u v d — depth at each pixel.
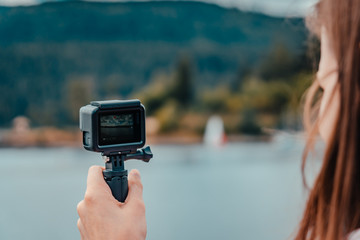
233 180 21.70
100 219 0.98
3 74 88.81
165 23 105.94
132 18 105.81
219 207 14.69
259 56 99.56
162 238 10.93
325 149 0.79
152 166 28.08
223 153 36.81
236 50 102.50
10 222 12.88
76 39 99.06
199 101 73.31
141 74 96.62
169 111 68.75
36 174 25.22
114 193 1.02
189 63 76.75
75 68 93.88
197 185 20.25
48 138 65.69
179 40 103.88
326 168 0.79
